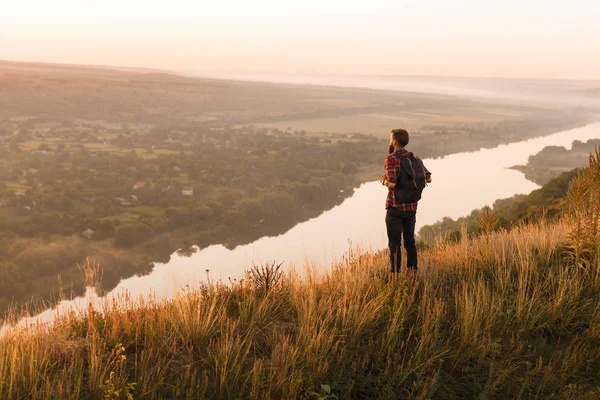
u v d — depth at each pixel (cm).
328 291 488
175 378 336
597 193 601
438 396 344
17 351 333
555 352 398
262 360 364
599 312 443
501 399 343
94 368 322
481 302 450
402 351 389
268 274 508
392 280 504
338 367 358
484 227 704
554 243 617
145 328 383
